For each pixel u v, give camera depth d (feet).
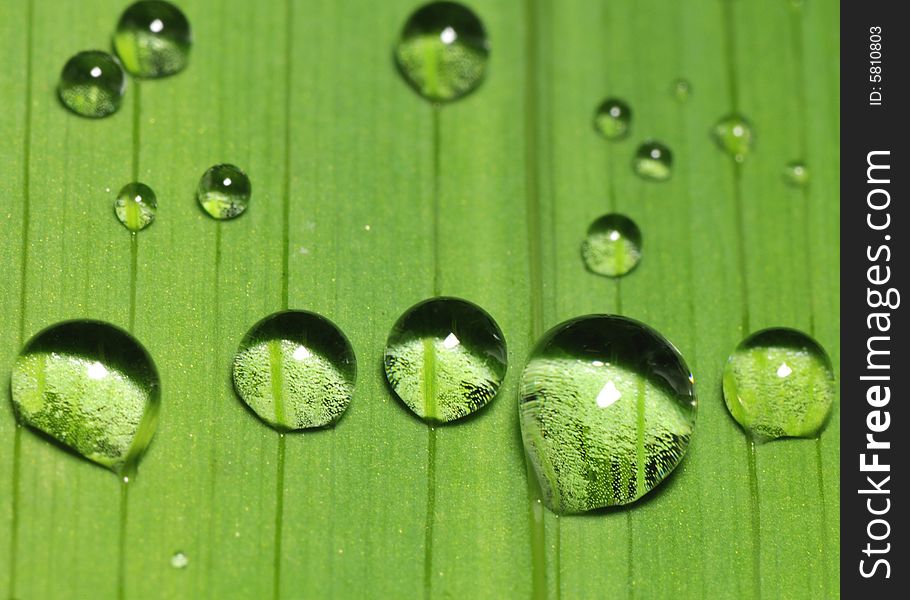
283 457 0.27
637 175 0.29
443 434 0.27
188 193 0.28
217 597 0.27
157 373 0.27
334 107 0.28
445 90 0.29
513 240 0.28
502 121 0.29
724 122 0.29
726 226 0.29
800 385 0.28
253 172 0.28
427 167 0.28
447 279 0.28
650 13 0.29
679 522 0.27
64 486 0.27
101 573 0.27
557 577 0.27
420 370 0.27
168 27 0.28
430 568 0.27
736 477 0.27
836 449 0.28
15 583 0.26
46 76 0.28
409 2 0.29
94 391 0.27
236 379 0.27
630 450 0.27
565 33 0.29
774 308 0.28
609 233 0.28
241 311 0.28
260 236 0.28
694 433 0.28
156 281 0.27
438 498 0.27
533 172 0.29
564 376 0.27
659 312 0.28
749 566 0.27
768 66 0.29
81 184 0.28
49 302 0.27
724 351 0.28
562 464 0.27
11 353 0.27
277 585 0.27
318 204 0.28
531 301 0.28
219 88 0.28
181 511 0.27
